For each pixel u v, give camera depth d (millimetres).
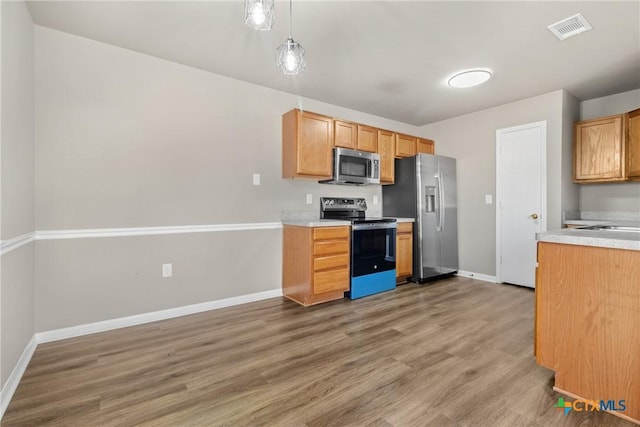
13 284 1752
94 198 2447
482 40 2461
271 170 3422
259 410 1505
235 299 3148
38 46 2236
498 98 3758
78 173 2385
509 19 2186
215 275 3029
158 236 2727
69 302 2348
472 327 2525
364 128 3871
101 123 2477
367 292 3449
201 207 2955
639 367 1423
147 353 2086
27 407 1522
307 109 3725
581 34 2373
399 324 2596
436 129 4758
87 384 1720
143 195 2658
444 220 4242
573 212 3689
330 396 1615
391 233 3697
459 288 3752
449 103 3920
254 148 3291
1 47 1572
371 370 1870
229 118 3129
